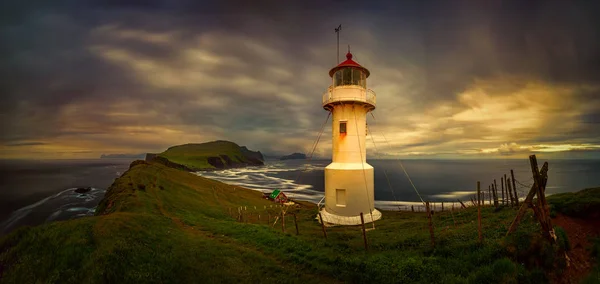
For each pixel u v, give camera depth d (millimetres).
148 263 10352
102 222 13055
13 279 9375
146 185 35094
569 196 12320
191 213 26812
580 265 8508
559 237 9195
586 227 10211
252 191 67062
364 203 23078
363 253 12336
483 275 8641
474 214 20156
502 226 12125
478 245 10625
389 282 9484
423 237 13820
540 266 8633
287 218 30484
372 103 24234
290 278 10367
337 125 24562
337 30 25359
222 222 21125
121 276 9367
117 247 10672
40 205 55906
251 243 14695
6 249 11117
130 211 21438
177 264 10633
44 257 10203
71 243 10828
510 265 8609
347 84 24203
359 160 23766
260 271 10914
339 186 23188
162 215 21641
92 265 9477
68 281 8984
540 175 9484
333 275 10461
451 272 9453
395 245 13266
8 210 51781
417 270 9836
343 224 22484
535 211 9570
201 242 13883
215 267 10938
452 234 13156
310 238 15609
